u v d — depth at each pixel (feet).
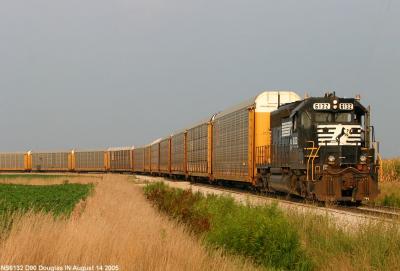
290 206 72.95
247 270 44.14
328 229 57.11
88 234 41.68
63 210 90.12
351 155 95.09
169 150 251.60
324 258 49.65
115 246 40.06
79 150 366.22
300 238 55.01
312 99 98.78
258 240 53.31
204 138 181.98
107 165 357.61
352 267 44.45
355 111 99.91
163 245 43.14
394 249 46.80
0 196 136.15
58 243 38.83
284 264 50.93
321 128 95.71
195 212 75.82
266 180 122.31
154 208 87.76
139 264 37.60
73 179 253.85
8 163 382.42
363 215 73.82
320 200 92.02
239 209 70.49
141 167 330.34
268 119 127.13
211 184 186.70
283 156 109.29
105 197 101.04
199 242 49.08
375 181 94.12
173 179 253.03
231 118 148.05
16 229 42.22
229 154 149.69
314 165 94.32
